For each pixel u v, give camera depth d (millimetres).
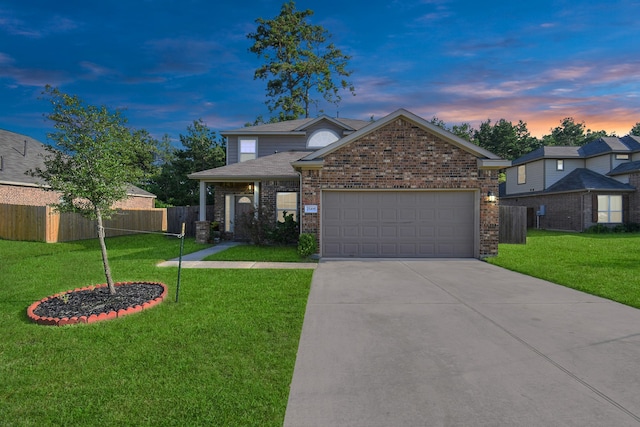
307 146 17578
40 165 18688
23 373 3400
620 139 24766
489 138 47750
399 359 3764
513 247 13102
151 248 12812
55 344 4062
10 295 6219
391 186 10828
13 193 16281
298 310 5375
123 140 6234
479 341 4254
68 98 5609
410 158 10797
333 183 10883
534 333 4512
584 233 20156
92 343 4098
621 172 21703
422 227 11070
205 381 3258
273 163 15242
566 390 3135
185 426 2617
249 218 13117
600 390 3135
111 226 17609
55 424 2650
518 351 3961
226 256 10680
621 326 4766
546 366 3596
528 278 7953
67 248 12906
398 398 3010
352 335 4453
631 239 16047
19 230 14391
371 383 3262
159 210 21406
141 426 2617
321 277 8062
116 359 3695
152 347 3994
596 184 21391
